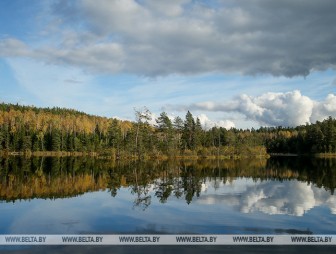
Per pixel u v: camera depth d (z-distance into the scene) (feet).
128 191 96.58
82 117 533.14
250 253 43.60
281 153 497.05
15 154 335.26
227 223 59.82
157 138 315.78
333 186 108.27
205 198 85.30
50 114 491.72
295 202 79.97
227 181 121.39
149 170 166.40
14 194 89.35
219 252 44.06
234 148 361.92
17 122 379.35
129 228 56.54
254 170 171.94
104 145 331.57
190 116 360.89
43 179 121.90
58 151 364.17
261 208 72.79
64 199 82.84
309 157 370.12
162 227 57.16
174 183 115.14
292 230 55.52
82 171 156.15
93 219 62.59
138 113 281.74
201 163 234.99
